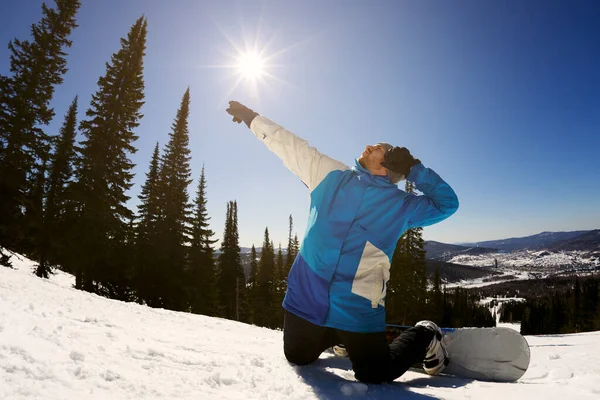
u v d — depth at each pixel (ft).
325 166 7.00
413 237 88.99
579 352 11.96
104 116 60.03
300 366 7.16
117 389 3.80
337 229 6.46
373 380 6.15
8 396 2.85
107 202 58.34
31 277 17.42
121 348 5.81
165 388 4.25
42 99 55.62
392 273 85.97
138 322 12.58
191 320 17.44
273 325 123.95
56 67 57.47
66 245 55.26
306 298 6.56
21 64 55.26
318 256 6.47
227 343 10.02
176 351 6.85
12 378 3.20
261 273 141.90
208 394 4.43
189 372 5.27
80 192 55.26
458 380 7.03
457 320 160.97
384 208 6.50
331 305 6.28
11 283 13.56
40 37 56.03
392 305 84.74
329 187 6.75
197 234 92.79
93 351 5.04
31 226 52.90
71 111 85.66
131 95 62.13
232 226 126.31
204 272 91.09
